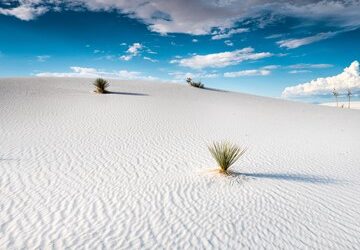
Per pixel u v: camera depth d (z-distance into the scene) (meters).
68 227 5.06
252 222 5.30
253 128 15.30
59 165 8.28
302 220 5.38
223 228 5.08
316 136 14.24
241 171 8.17
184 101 24.02
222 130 14.23
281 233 4.93
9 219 5.29
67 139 11.09
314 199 6.34
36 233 4.85
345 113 26.86
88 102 19.42
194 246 4.55
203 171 8.01
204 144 11.28
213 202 6.12
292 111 25.02
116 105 18.95
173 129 13.73
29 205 5.85
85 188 6.76
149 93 26.70
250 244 4.61
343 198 6.43
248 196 6.44
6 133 11.46
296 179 7.62
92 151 9.74
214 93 33.03
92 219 5.35
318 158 9.98
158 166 8.47
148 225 5.17
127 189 6.75
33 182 7.03
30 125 12.97
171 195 6.45
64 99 19.88
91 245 4.53
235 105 25.05
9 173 7.54
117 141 11.14
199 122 15.89
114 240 4.68
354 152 11.10
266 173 8.07
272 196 6.46
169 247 4.51
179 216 5.50
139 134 12.41
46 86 25.53
